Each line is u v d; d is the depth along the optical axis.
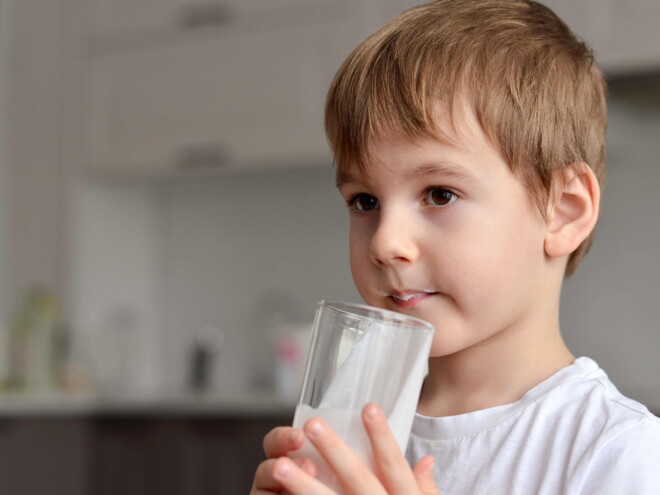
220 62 3.18
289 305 3.38
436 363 0.92
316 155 2.98
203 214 3.58
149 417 2.89
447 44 0.86
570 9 2.50
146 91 3.33
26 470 2.79
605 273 2.79
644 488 0.75
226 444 2.77
